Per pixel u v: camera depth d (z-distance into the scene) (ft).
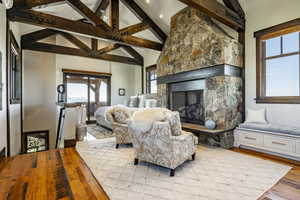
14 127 13.37
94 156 9.95
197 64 13.33
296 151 9.17
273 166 8.52
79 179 7.09
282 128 9.83
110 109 12.10
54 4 11.60
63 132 12.22
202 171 7.95
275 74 11.37
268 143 10.32
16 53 14.29
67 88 22.50
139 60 25.77
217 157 9.87
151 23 17.67
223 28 14.15
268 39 11.66
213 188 6.46
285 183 6.82
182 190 6.32
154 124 7.57
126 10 17.83
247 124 11.61
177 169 8.17
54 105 20.93
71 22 12.49
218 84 11.82
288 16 10.49
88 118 23.99
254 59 12.24
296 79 10.42
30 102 19.48
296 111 10.25
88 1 15.79
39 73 20.08
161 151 7.61
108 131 17.72
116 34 15.01
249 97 12.55
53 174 7.50
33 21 10.95
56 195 5.88
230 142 12.11
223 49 11.45
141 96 21.90
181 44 14.90
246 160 9.36
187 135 8.46
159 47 18.22
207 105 12.65
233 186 6.60
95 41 21.35
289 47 10.68
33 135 19.71
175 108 16.17
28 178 7.10
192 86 14.07
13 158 9.41
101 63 25.14
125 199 5.74
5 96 9.91
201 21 13.01
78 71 22.90
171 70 16.03
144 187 6.52
